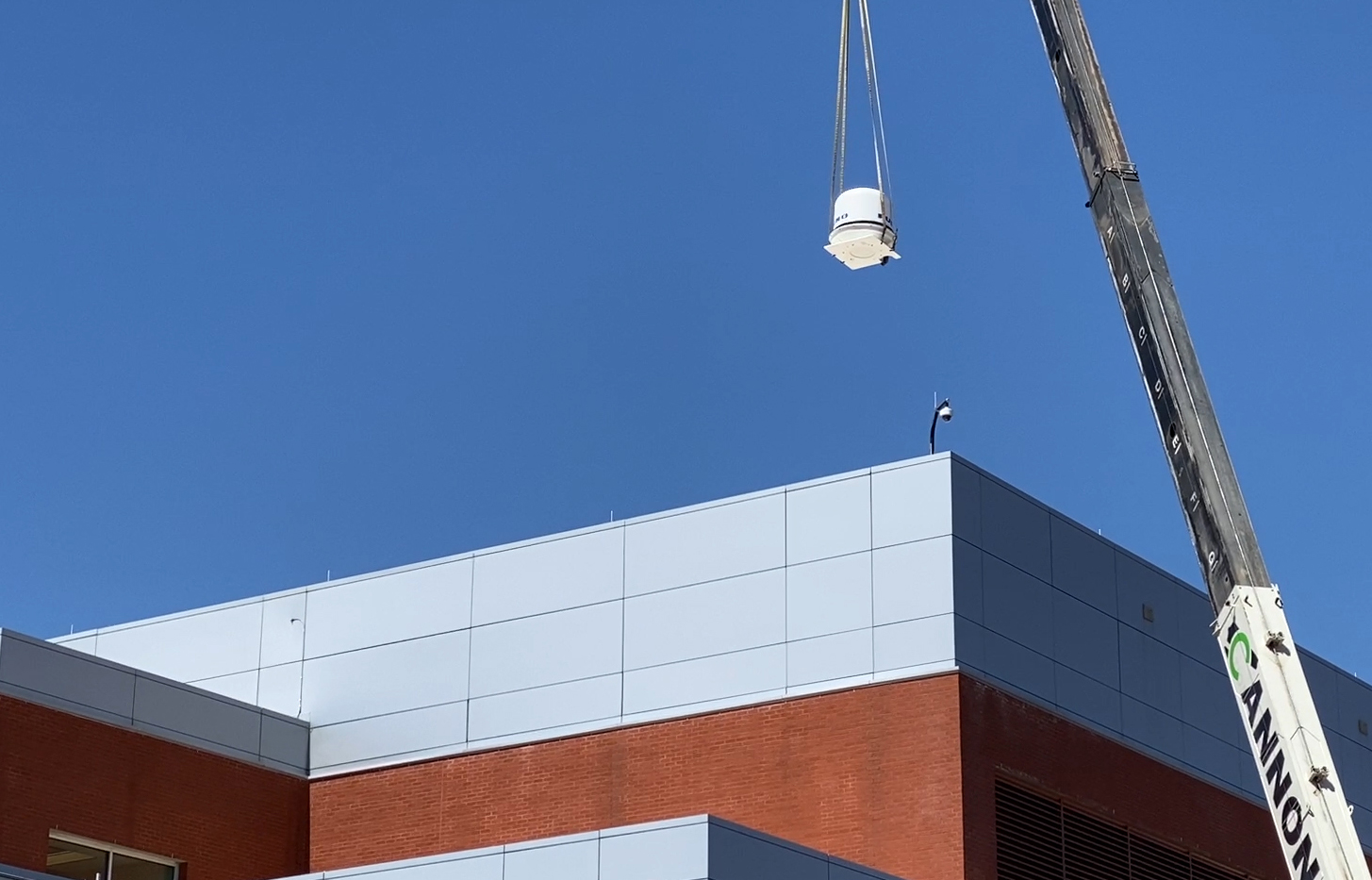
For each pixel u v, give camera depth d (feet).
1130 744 118.11
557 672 119.55
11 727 109.19
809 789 108.99
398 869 95.14
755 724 111.96
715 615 115.55
